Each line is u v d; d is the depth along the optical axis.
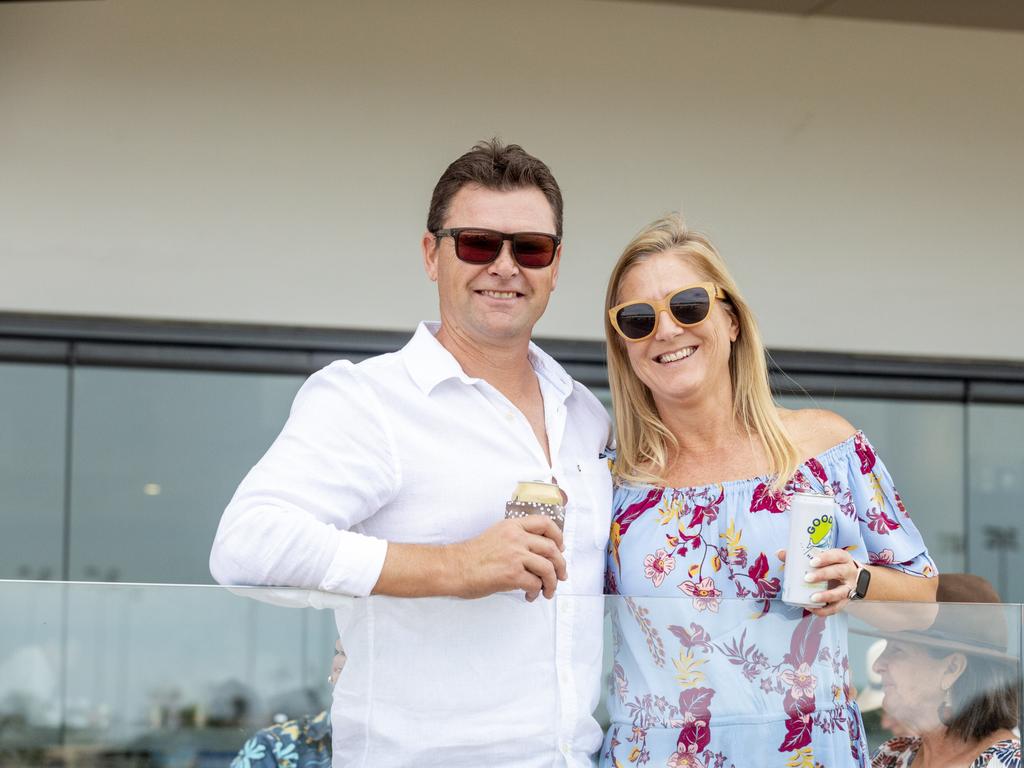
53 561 5.09
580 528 2.57
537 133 5.25
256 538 2.24
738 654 2.46
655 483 2.66
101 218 5.07
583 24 5.27
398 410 2.44
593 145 5.28
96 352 5.11
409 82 5.18
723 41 5.36
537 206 2.50
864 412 5.50
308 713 2.29
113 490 5.12
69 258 5.05
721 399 2.67
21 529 5.07
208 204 5.11
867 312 5.46
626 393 2.76
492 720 2.35
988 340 5.52
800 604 2.34
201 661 2.27
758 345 2.67
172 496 5.14
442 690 2.34
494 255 2.46
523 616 2.39
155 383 5.14
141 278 5.08
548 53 5.25
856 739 2.47
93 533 5.11
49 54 5.05
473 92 5.21
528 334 2.55
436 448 2.43
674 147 5.33
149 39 5.08
